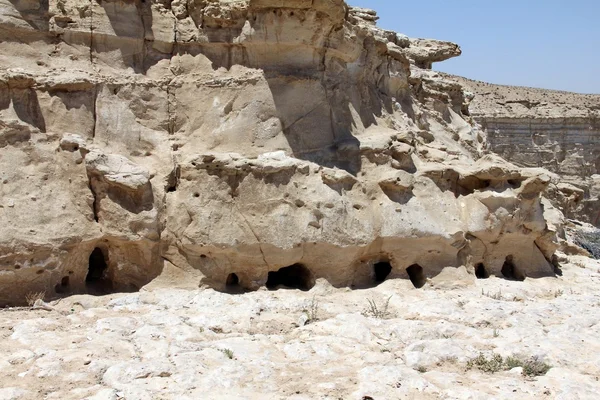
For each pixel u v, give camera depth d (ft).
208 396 19.10
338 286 31.48
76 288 28.73
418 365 21.99
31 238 27.04
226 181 30.73
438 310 27.96
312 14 32.42
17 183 27.91
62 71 30.50
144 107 32.07
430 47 56.13
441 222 33.81
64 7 31.07
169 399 18.92
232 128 32.50
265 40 32.94
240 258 30.17
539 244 37.14
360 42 36.73
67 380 19.86
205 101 32.94
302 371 21.38
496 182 35.73
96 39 31.76
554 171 140.67
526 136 143.54
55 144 29.50
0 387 19.36
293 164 31.55
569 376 21.20
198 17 33.32
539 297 32.81
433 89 52.85
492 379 21.02
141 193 29.50
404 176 33.45
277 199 30.86
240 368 20.92
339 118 35.17
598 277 38.11
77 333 23.72
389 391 19.63
